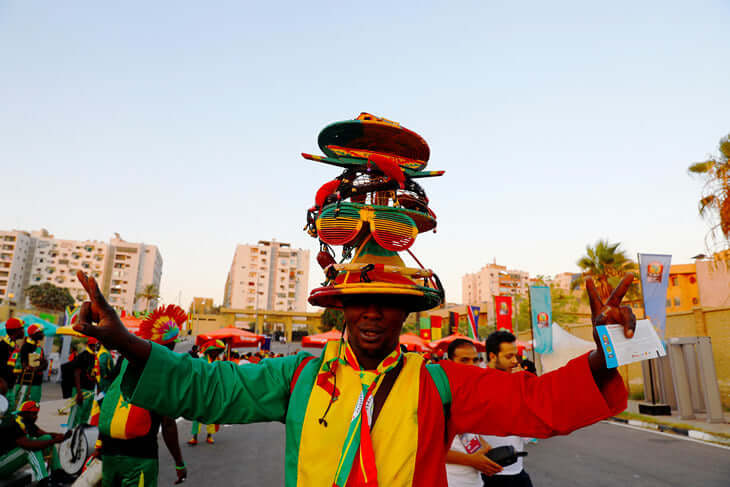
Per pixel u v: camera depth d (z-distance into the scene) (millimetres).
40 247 115125
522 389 1309
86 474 3549
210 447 8656
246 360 12742
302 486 1207
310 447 1233
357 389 1302
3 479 5105
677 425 11602
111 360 5164
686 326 17906
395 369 1354
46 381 18000
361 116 1739
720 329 16516
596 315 1227
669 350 13461
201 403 1266
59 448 5254
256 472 6855
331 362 1358
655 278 14023
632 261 24078
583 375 1225
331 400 1281
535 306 18359
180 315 3873
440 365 1440
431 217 1681
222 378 1338
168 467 7020
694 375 14172
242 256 129375
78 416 6566
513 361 3494
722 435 9992
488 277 127562
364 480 1168
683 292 51906
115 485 3264
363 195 1627
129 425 3174
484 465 2615
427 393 1317
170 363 1246
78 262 117062
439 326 24094
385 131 1673
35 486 5387
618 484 6602
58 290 67125
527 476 3117
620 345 1168
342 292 1315
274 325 111312
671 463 7879
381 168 1509
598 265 24125
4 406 5109
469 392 1337
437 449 1285
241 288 127312
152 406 1216
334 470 1201
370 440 1217
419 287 1396
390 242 1452
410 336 15789
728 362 16094
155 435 3379
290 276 131625
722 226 14125
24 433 5160
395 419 1258
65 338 18688
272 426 11336
